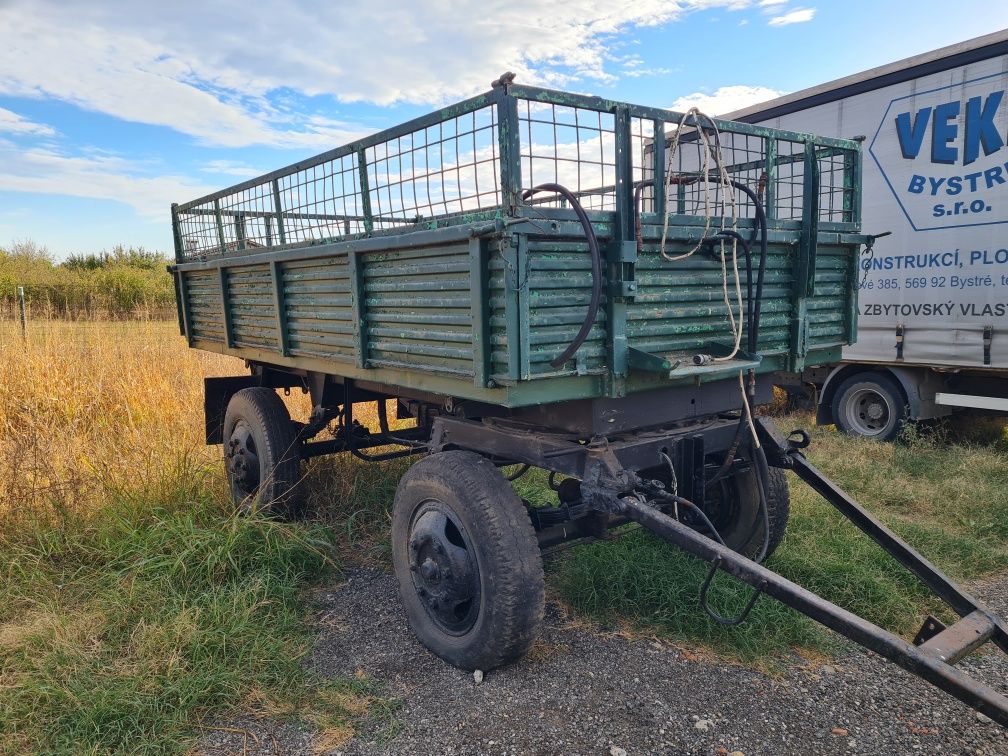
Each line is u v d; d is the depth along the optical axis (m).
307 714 2.78
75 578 3.88
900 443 6.99
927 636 2.71
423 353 3.01
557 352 2.62
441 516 3.14
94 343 9.36
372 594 3.89
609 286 2.72
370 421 6.99
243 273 4.66
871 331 7.06
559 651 3.24
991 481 5.61
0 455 5.21
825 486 3.42
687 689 2.94
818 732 2.67
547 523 3.40
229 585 3.71
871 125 6.88
